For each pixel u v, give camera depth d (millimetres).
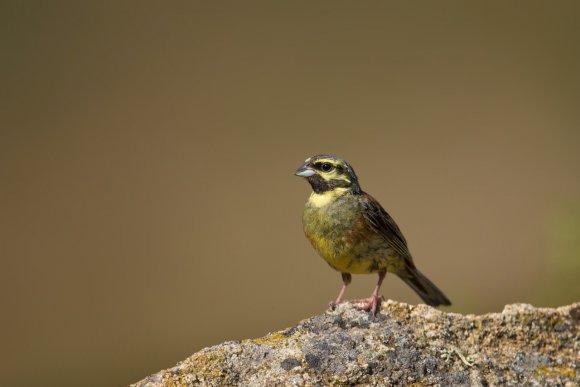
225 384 6562
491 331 7352
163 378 6582
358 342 6957
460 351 7062
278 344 6969
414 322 7418
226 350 6852
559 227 11062
